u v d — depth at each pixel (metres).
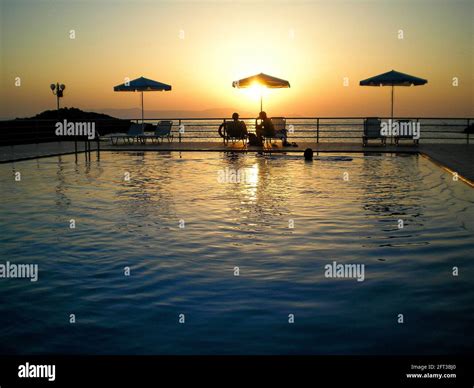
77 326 3.48
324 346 3.16
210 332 3.36
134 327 3.45
